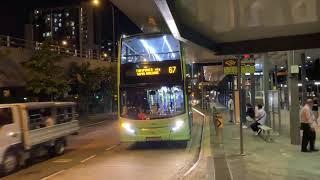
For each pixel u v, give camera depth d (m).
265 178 11.08
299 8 8.05
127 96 20.11
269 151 16.31
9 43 38.91
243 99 30.62
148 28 21.45
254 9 8.16
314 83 49.16
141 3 16.81
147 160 17.03
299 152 15.70
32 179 13.80
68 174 14.44
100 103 64.94
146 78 20.03
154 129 19.75
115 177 13.55
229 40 11.06
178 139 19.73
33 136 16.42
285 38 10.55
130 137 19.95
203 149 18.84
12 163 15.05
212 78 64.00
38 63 37.75
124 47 20.34
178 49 20.05
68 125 20.22
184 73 20.00
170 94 19.88
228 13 8.52
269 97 25.31
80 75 53.12
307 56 29.62
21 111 15.92
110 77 61.41
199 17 8.89
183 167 14.98
